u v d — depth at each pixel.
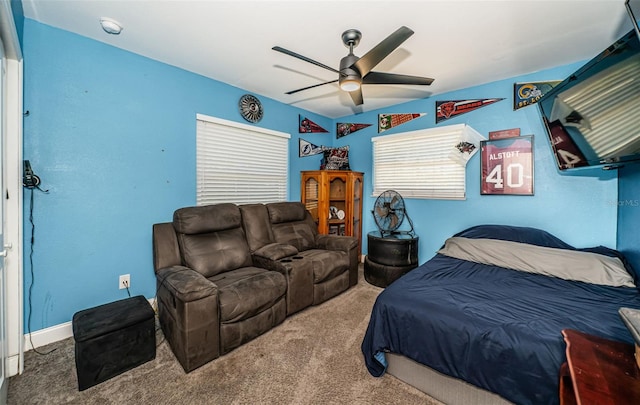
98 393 1.47
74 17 1.79
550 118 2.15
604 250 2.19
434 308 1.48
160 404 1.40
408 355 1.49
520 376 1.17
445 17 1.76
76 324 1.58
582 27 1.87
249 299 1.92
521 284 1.86
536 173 2.63
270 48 2.19
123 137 2.23
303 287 2.43
